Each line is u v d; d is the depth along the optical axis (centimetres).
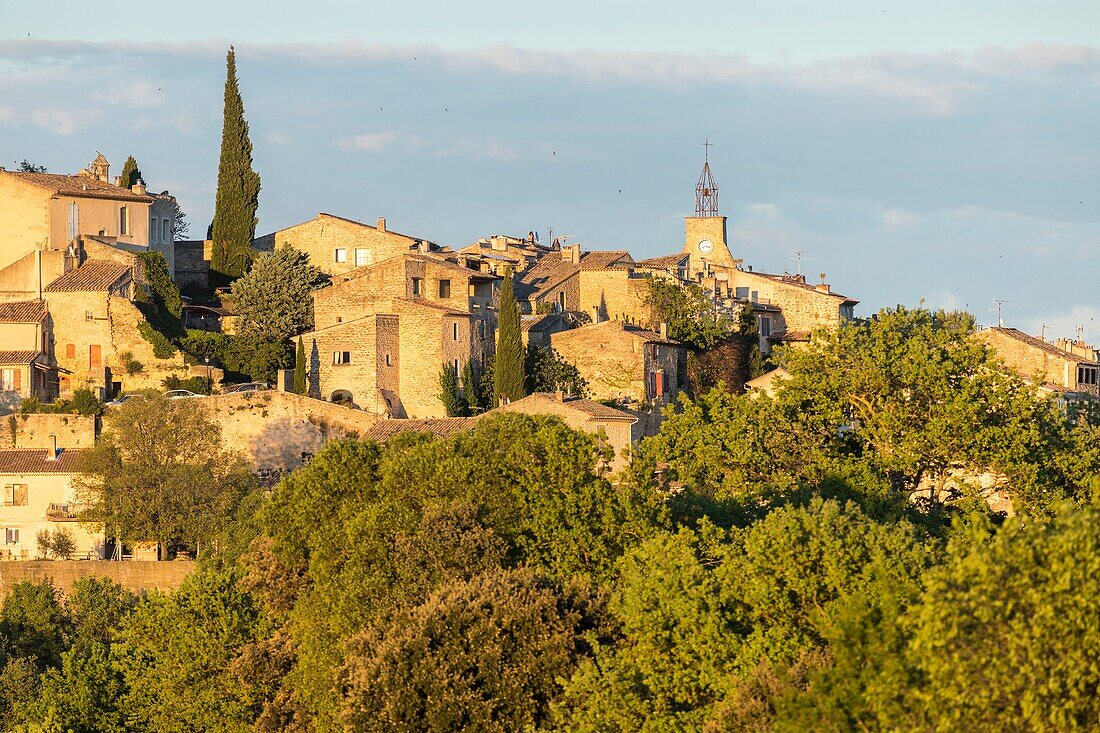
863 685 17138
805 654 19788
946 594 16250
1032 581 16362
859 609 18275
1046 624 15975
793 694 17650
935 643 16025
